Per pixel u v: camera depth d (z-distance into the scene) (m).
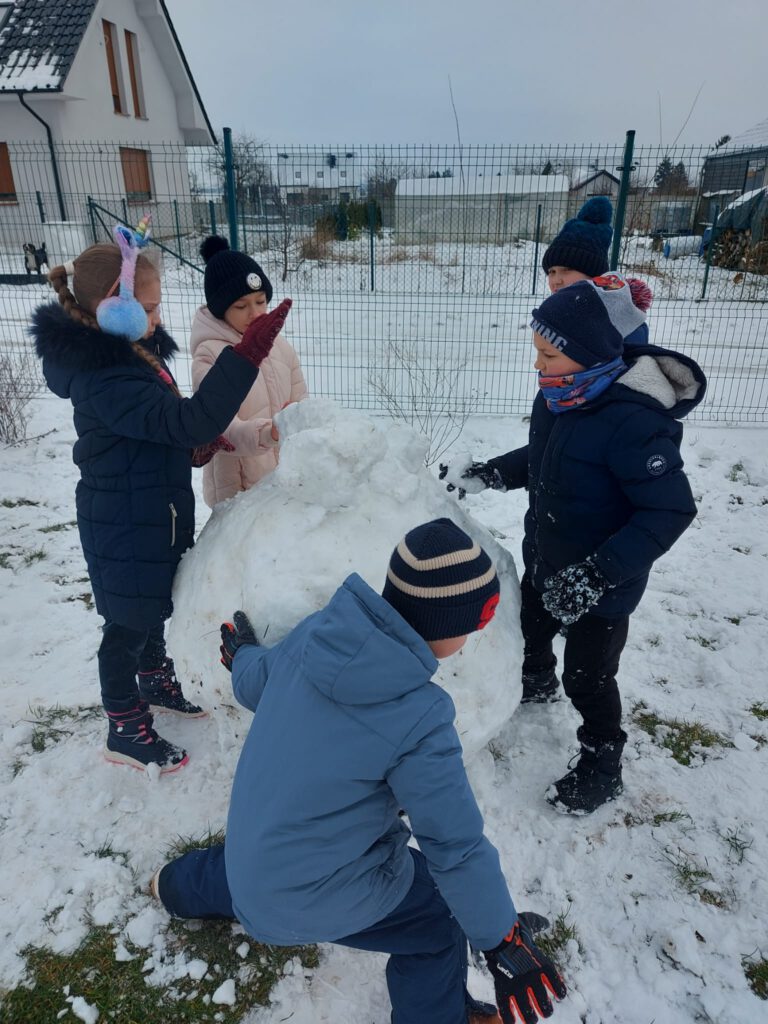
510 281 12.84
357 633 1.33
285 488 1.97
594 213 3.18
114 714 2.51
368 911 1.51
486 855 1.38
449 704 1.41
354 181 8.72
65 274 2.02
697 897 2.20
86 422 2.15
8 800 2.50
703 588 3.90
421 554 1.39
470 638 1.98
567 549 2.22
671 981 1.96
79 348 1.98
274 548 1.92
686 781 2.63
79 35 16.47
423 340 9.72
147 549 2.20
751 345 9.85
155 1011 1.90
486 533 2.33
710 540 4.45
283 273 13.66
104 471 2.16
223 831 2.38
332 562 1.87
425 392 6.93
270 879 1.43
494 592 1.44
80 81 16.44
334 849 1.41
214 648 2.03
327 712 1.38
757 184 14.44
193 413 2.00
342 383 7.66
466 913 1.39
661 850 2.35
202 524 4.63
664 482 1.96
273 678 1.53
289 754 1.40
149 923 2.09
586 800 2.43
